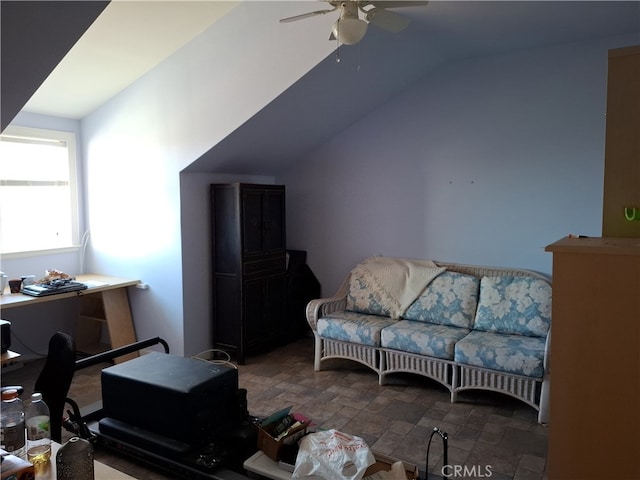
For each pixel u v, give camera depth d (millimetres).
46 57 2045
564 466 1343
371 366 3787
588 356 1297
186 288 4137
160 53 3859
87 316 4441
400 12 3064
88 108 4418
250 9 3492
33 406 1797
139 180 4250
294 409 3295
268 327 4461
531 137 3840
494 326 3635
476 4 2941
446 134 4184
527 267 3924
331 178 4773
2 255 4102
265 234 4367
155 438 2486
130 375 2594
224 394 2594
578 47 3621
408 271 4172
